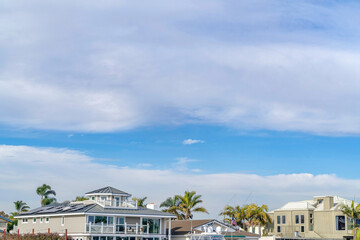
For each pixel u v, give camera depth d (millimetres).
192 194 100312
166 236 72500
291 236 105438
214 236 66125
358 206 93375
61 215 69375
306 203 108438
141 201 108688
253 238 77438
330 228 100875
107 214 66688
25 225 77438
